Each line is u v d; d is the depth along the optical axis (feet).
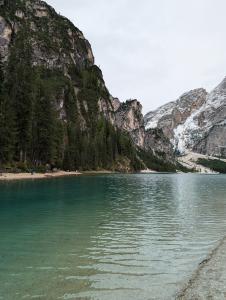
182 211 114.11
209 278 46.57
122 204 132.05
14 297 40.45
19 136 344.49
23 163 336.70
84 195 164.04
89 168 560.61
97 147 604.90
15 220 92.17
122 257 57.26
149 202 141.59
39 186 207.82
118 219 95.81
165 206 128.16
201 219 97.19
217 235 75.10
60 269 50.65
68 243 66.74
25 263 53.36
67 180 292.81
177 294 41.55
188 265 53.06
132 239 70.74
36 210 111.04
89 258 56.49
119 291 42.57
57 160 423.64
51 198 145.69
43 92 382.83
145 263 54.08
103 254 58.95
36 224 86.58
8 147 309.22
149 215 104.27
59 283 44.98
